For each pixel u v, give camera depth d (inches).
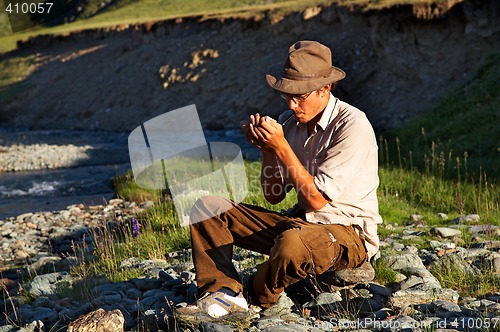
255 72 1866.4
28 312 280.7
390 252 305.3
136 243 414.3
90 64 2433.6
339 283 250.8
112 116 2107.5
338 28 1775.3
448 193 552.7
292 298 254.7
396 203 517.7
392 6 1560.0
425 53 1493.6
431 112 1095.0
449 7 1456.7
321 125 229.0
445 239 375.2
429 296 244.2
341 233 226.5
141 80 2161.7
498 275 277.9
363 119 226.4
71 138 1828.2
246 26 1998.0
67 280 336.2
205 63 2004.2
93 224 632.4
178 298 264.4
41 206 879.7
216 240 227.5
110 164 1312.7
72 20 4242.1
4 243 570.9
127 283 305.0
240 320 220.7
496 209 486.3
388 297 244.7
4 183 1114.1
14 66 2726.4
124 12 3686.0
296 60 217.8
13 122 2332.7
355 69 1631.4
